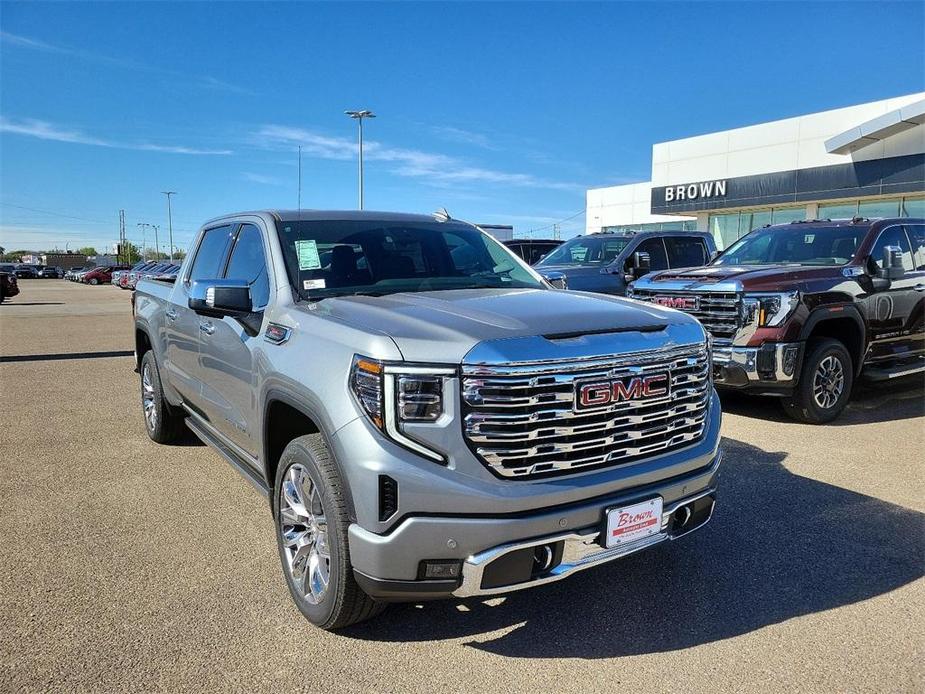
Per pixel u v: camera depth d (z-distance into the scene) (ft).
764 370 20.97
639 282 25.02
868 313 22.98
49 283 206.18
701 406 10.34
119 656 9.53
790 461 18.20
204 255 16.24
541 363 8.61
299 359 10.07
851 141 69.05
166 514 14.67
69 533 13.66
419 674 9.21
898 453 18.88
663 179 95.09
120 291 142.82
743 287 21.24
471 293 11.94
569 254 40.68
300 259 12.37
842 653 9.70
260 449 11.70
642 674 9.22
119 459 18.49
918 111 62.49
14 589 11.37
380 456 8.50
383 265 13.05
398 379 8.52
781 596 11.32
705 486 10.35
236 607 10.85
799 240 26.32
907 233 25.39
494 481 8.53
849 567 12.30
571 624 10.47
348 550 9.14
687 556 12.76
